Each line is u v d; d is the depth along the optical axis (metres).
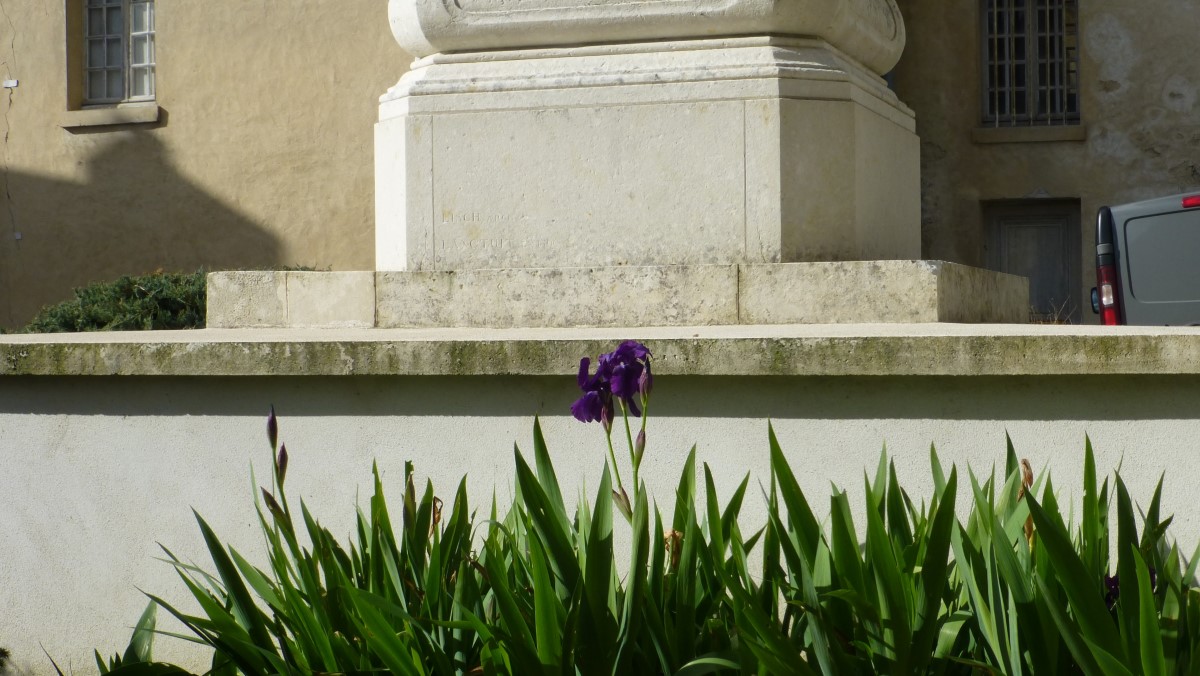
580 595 2.50
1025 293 7.42
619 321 5.50
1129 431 3.52
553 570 2.68
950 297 5.45
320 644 2.70
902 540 2.82
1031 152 18.12
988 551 2.62
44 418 4.30
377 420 4.00
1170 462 3.49
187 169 17.36
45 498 4.30
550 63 6.12
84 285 17.72
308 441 4.06
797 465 3.72
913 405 3.65
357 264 16.80
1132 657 2.33
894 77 18.52
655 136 5.91
